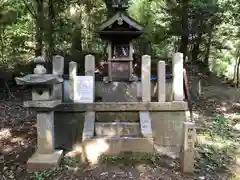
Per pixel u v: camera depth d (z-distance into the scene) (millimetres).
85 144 5539
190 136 5012
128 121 6211
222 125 7766
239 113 9234
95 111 6168
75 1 12570
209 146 6324
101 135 5938
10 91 9977
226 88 13406
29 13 12359
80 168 5172
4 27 11734
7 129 6930
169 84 6523
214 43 14453
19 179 4840
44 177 4844
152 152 5566
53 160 5117
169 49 16484
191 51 14742
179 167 5246
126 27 6492
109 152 5547
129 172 5012
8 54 12492
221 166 5477
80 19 13164
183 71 6926
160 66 6230
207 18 11805
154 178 4805
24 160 5484
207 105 9938
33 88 5066
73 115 6195
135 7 13859
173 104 6164
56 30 11734
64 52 12406
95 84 6598
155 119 6203
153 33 13141
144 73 6223
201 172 5141
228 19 12523
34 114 8039
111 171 5051
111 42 6613
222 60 18844
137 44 13148
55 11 12203
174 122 6211
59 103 5469
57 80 5047
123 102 6219
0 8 10992
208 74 15062
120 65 6617
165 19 12336
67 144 6141
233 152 6141
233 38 14766
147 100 6234
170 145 6184
